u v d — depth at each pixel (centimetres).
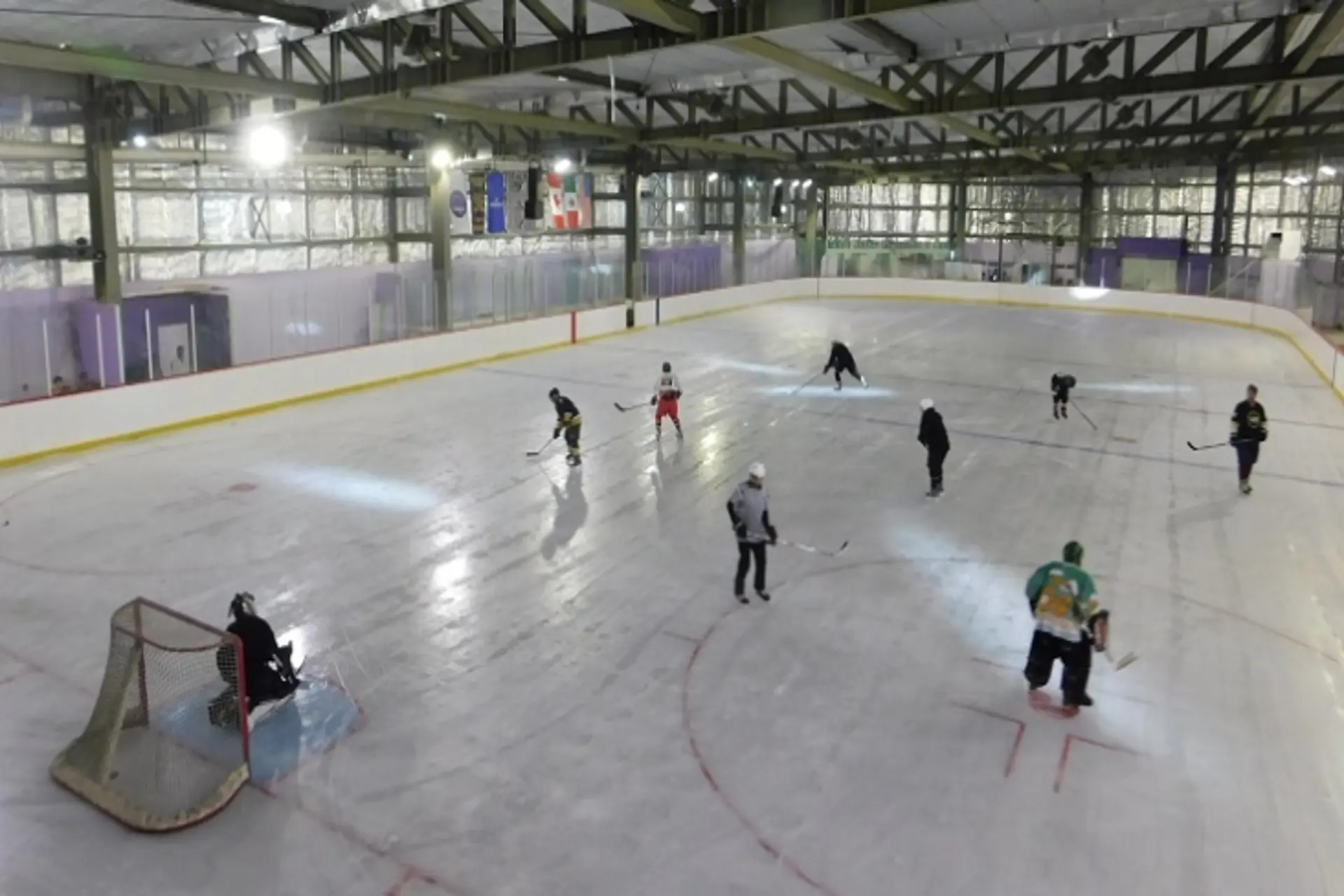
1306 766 721
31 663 857
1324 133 3006
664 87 2041
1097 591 1046
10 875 588
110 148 2056
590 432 1742
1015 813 660
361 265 2970
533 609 986
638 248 3231
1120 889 587
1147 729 769
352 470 1475
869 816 655
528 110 2305
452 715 780
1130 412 1942
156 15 1266
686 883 589
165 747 715
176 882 585
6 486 1382
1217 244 3647
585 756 724
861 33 1387
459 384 2195
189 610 966
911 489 1417
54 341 2095
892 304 3988
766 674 855
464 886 584
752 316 3562
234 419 1820
